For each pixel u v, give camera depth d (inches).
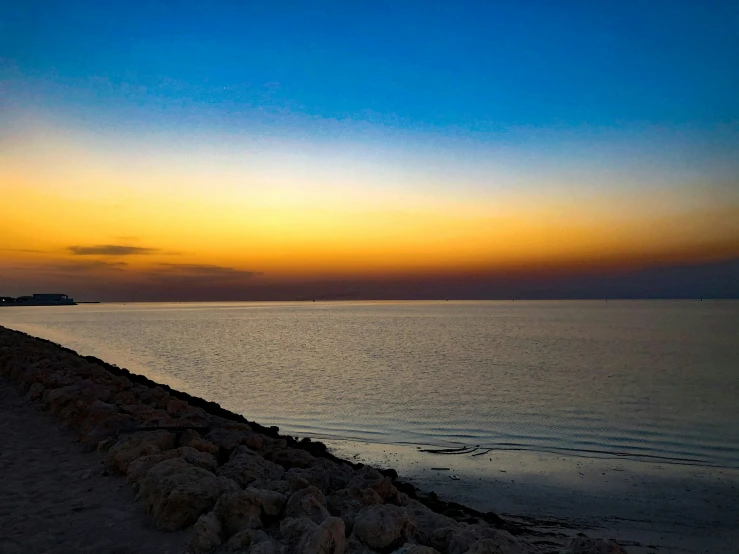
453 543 205.6
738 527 431.2
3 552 194.5
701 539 408.2
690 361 1670.8
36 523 221.8
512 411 925.2
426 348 2142.0
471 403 998.4
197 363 1635.1
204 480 234.8
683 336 2709.2
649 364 1600.6
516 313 6791.3
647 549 387.5
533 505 476.1
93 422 371.2
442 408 951.0
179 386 1192.8
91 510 236.2
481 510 462.3
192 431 341.1
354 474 331.3
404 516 209.0
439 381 1269.7
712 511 464.8
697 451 674.8
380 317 5792.3
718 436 756.6
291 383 1238.9
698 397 1067.9
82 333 3080.7
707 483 540.4
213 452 324.2
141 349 2090.3
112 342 2433.6
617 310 7810.0
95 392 466.0
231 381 1269.7
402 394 1091.9
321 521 215.3
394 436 748.0
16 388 575.5
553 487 525.7
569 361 1681.8
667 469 590.6
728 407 968.3
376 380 1285.7
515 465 604.1
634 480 548.7
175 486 227.3
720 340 2458.2
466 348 2135.8
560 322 4279.0
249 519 208.1
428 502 433.1
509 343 2362.2
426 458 630.5
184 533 212.2
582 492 511.5
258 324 4264.3
